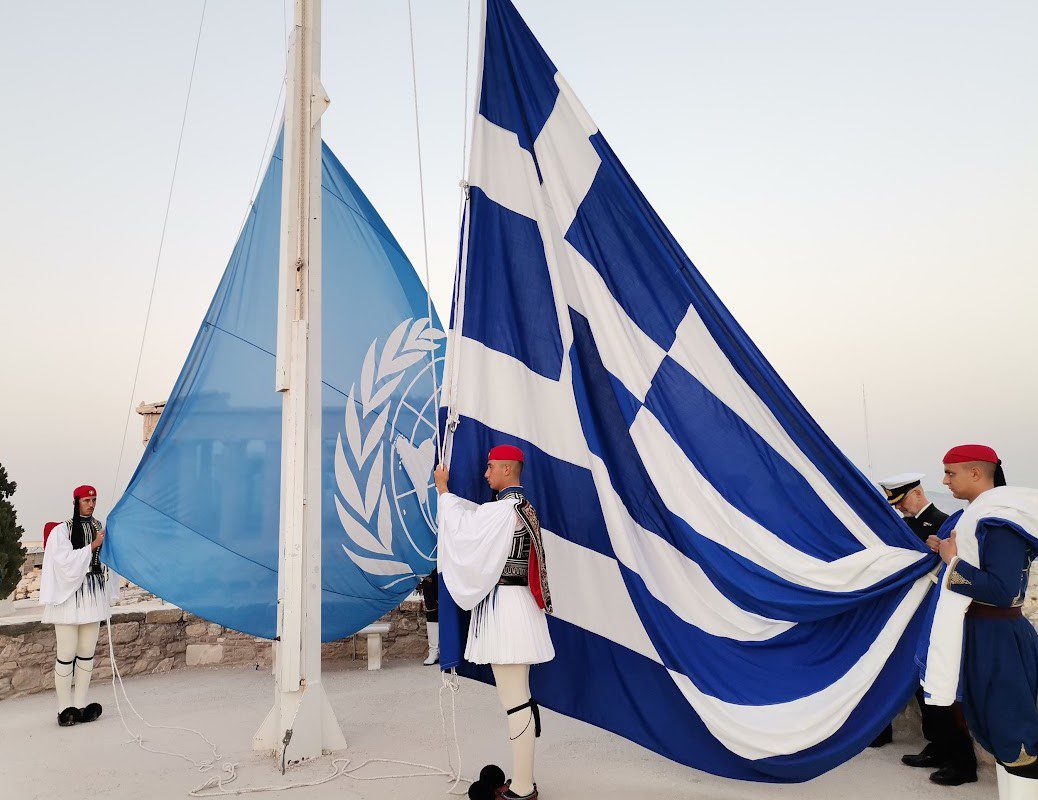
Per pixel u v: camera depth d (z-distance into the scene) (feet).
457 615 13.21
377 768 15.01
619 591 13.62
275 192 22.11
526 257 14.88
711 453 13.99
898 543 13.05
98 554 19.83
